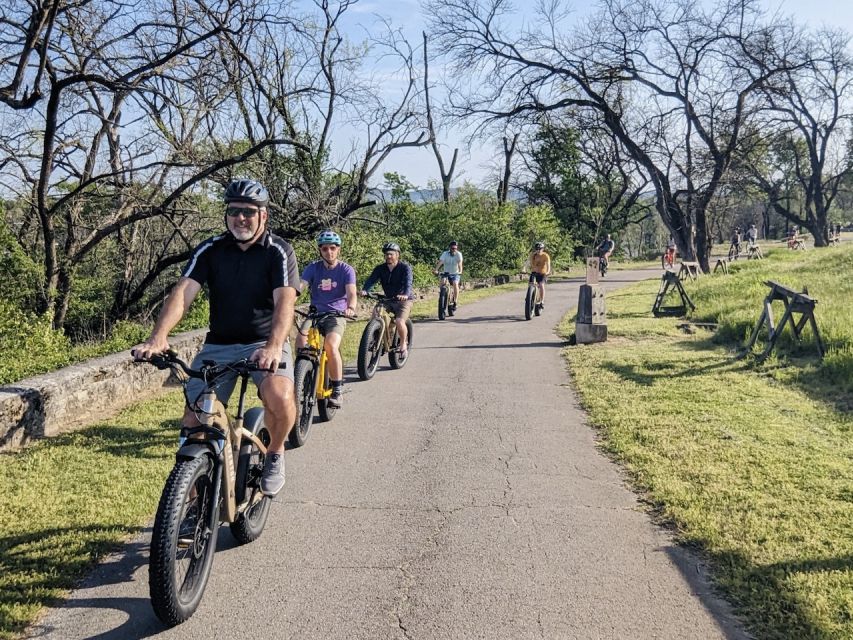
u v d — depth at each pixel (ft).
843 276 59.93
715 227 263.29
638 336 44.60
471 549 15.03
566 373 34.32
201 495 12.82
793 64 102.78
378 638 11.75
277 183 52.95
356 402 28.53
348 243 60.70
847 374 29.37
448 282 58.70
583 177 166.30
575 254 164.76
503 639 11.70
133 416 25.45
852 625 11.82
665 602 12.85
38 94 39.06
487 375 33.96
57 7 37.83
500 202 120.88
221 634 11.90
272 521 16.60
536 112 107.65
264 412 15.56
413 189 100.12
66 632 11.96
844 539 15.03
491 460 21.07
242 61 49.32
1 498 17.65
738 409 25.95
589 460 21.02
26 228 48.65
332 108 56.44
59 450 21.40
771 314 35.83
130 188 45.70
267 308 14.46
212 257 14.28
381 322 33.53
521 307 67.97
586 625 12.11
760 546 14.80
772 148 160.97
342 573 13.98
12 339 31.35
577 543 15.30
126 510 17.02
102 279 53.57
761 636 11.71
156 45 46.16
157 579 11.40
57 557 14.48
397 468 20.39
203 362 13.12
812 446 21.44
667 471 19.51
